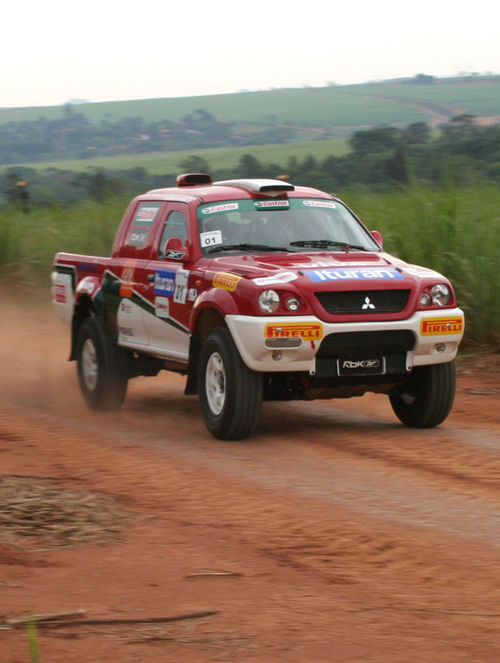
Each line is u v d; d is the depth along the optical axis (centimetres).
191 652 502
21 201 2714
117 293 1148
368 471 859
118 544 675
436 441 973
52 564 636
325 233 1073
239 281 948
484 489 797
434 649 504
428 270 1009
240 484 822
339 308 945
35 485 820
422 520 718
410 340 959
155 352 1093
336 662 489
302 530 698
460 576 609
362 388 980
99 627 534
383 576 611
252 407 957
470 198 1658
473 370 1376
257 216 1065
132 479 845
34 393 1328
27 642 514
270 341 922
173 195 1123
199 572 619
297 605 564
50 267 2305
